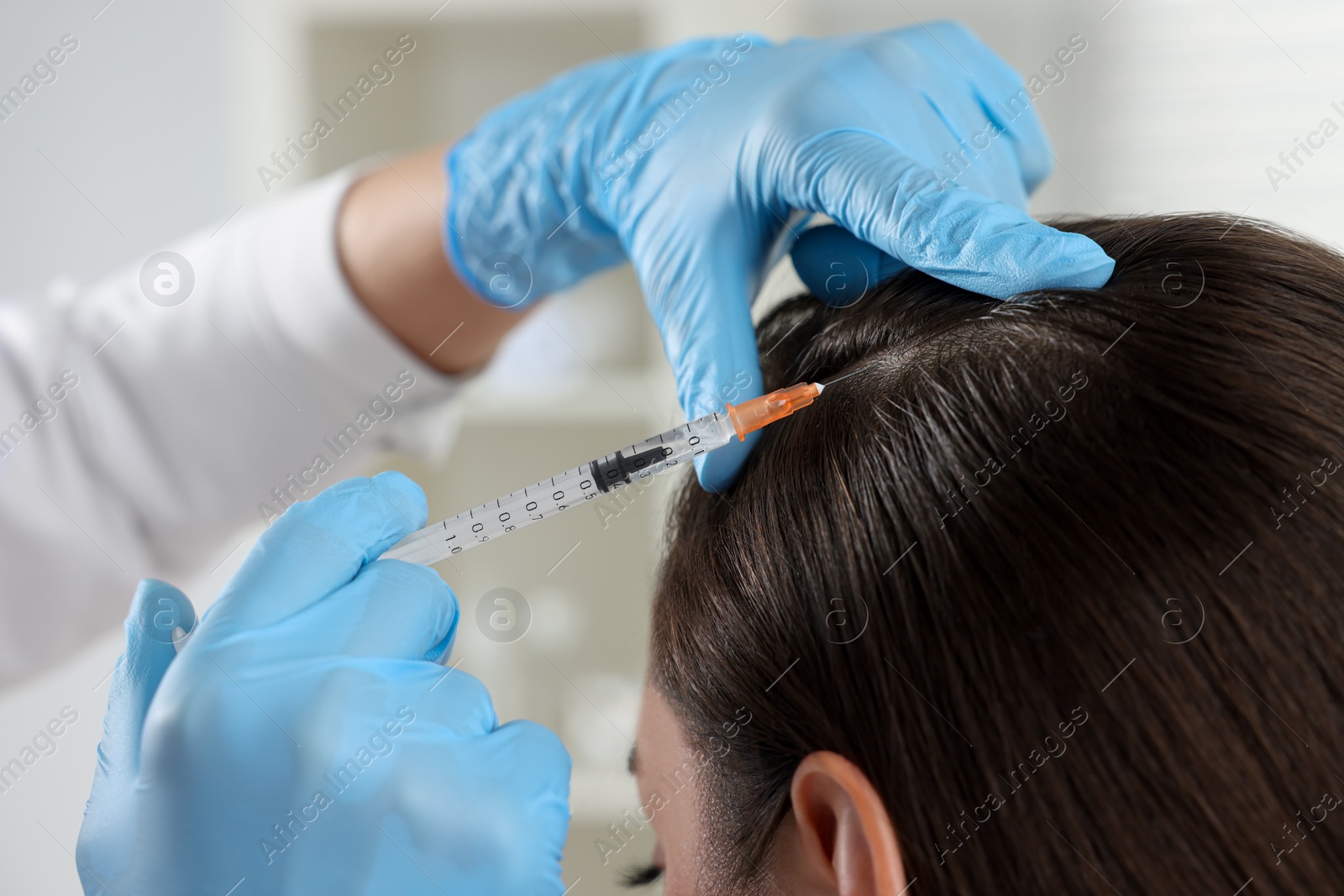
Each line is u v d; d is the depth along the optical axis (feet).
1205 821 1.56
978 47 3.25
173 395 3.64
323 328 3.57
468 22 5.94
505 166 3.39
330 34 5.98
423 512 2.58
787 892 1.86
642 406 5.78
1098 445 1.64
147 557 3.89
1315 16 5.68
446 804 2.06
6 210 6.73
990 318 1.94
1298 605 1.57
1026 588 1.63
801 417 2.07
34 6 6.45
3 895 6.57
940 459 1.74
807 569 1.85
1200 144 5.98
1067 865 1.60
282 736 2.02
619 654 5.27
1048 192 6.31
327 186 3.69
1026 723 1.62
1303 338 1.71
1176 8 5.92
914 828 1.68
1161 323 1.74
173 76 6.65
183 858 2.00
